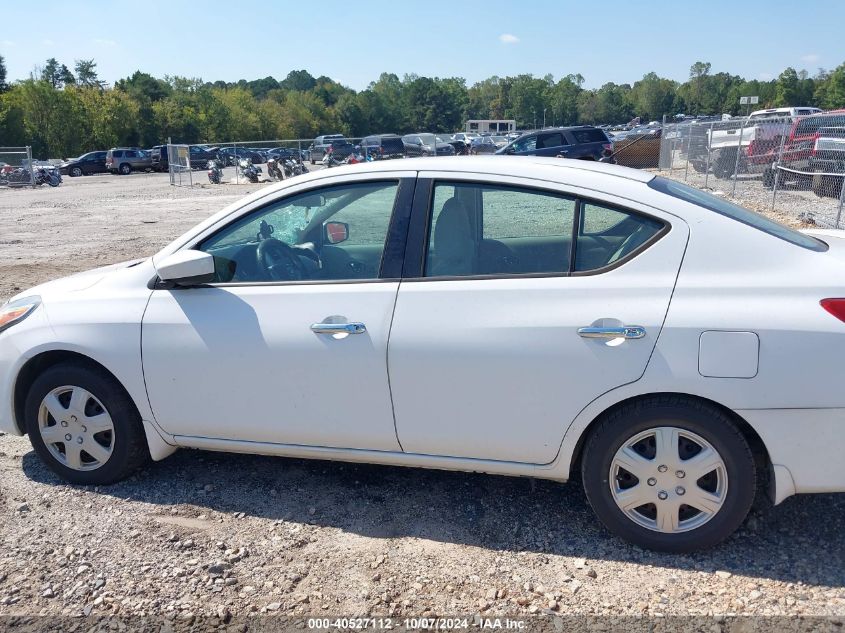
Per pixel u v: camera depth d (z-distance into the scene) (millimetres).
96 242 14211
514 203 3344
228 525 3551
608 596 2938
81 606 2951
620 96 168500
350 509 3682
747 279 3012
